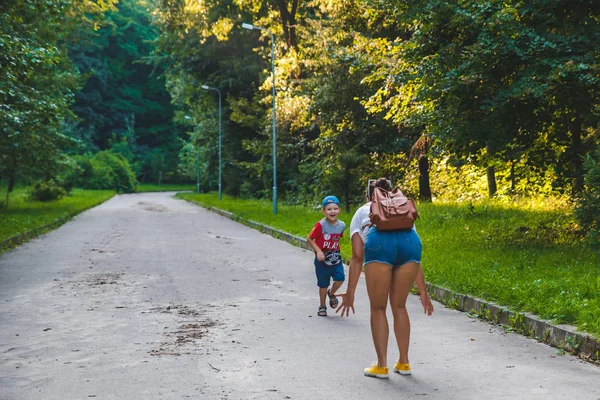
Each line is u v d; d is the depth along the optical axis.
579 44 12.14
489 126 13.30
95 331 7.62
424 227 17.94
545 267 10.41
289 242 19.08
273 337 7.27
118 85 114.25
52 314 8.64
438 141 14.98
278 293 10.27
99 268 13.27
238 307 9.09
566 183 14.87
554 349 6.71
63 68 36.00
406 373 5.76
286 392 5.29
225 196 58.09
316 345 6.90
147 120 119.94
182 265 13.75
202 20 41.75
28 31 19.53
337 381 5.59
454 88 12.83
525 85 11.91
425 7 12.95
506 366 6.06
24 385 5.51
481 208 21.73
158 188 106.75
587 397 5.12
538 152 15.13
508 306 8.02
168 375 5.79
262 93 44.75
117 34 109.62
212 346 6.87
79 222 28.41
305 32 30.67
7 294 10.22
